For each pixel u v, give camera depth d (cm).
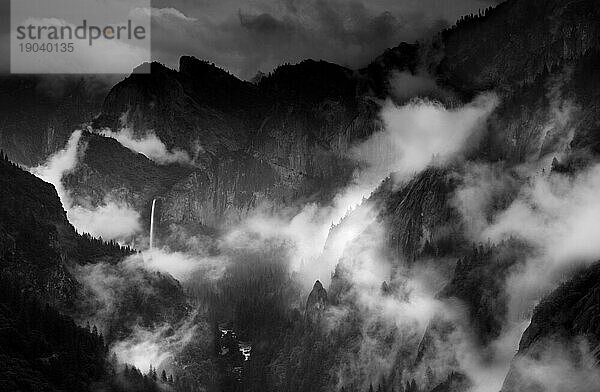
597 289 14825
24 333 17888
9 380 16138
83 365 18388
